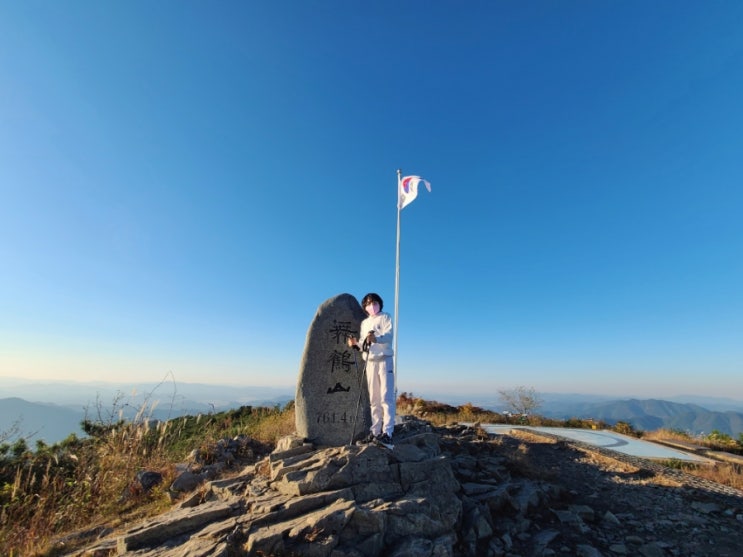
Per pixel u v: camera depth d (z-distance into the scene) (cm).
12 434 715
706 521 605
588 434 1306
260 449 875
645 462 883
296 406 691
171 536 434
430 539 433
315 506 455
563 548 508
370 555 402
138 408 800
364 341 604
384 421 594
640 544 535
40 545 509
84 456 725
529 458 866
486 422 1561
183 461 802
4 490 621
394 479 521
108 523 581
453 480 559
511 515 575
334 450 568
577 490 727
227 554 370
